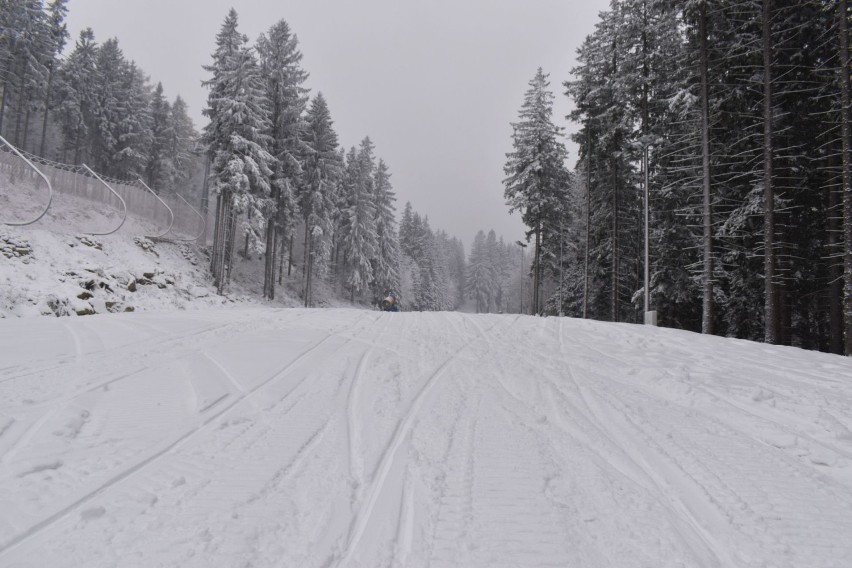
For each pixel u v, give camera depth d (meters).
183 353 7.82
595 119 23.47
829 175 14.28
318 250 36.12
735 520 3.06
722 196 16.23
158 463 3.72
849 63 11.38
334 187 36.88
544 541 2.76
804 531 2.94
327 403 5.39
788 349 9.43
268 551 2.61
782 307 15.10
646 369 6.95
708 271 14.28
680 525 2.99
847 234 11.05
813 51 13.98
